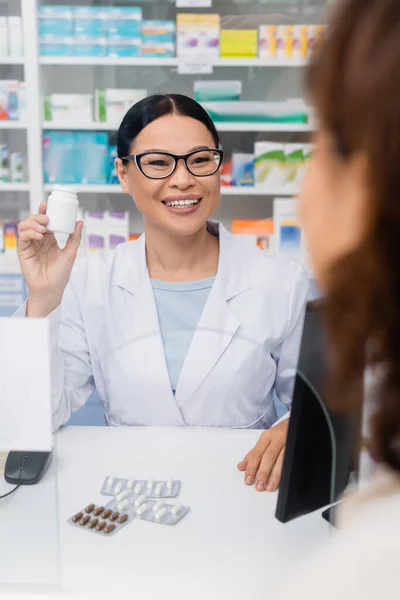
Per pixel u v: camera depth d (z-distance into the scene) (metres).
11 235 3.16
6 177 3.15
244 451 1.07
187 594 0.71
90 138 3.11
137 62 3.00
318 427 0.76
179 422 1.22
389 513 0.27
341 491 0.81
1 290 3.17
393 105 0.24
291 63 3.03
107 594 0.71
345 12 0.27
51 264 1.17
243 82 3.27
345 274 0.27
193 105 1.44
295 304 1.37
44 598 0.70
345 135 0.27
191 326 1.28
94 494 0.92
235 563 0.77
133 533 0.82
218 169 1.43
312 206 0.29
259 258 1.42
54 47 3.02
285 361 1.38
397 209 0.25
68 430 1.14
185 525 0.85
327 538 0.81
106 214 3.20
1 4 3.08
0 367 0.74
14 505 0.88
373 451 0.30
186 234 1.38
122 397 1.23
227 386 1.23
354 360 0.28
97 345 1.29
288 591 0.27
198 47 3.01
